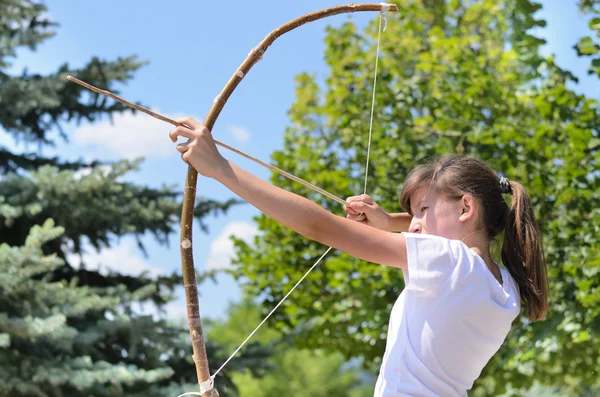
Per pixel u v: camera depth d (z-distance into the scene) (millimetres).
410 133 7875
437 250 2322
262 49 2629
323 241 2279
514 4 7207
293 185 8500
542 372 8812
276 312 8727
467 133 7383
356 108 8234
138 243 8781
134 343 7809
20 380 7086
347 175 8438
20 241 8492
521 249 2520
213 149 2301
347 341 8672
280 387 21516
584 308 6855
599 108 7141
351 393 22141
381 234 2316
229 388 8469
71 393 7453
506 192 2584
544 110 7211
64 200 8008
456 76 7766
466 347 2352
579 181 6949
